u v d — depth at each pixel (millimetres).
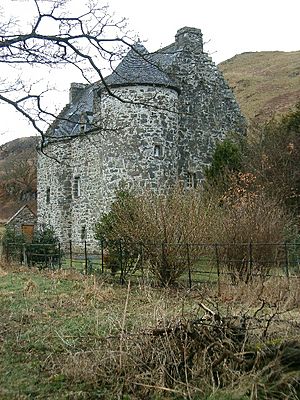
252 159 21969
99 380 5586
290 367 4938
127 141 22922
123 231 13711
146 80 22672
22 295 11477
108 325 7688
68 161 28219
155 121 23016
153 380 5215
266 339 5383
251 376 4766
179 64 26953
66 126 28625
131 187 22094
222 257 12648
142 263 12844
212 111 27656
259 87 55688
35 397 5285
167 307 7188
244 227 12609
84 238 26766
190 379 5230
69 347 6676
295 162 21250
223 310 7598
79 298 10727
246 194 15672
